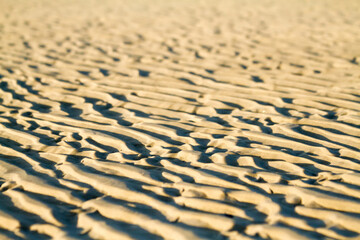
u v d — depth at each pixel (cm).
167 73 406
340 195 182
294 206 177
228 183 200
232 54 472
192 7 834
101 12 789
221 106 315
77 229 167
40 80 392
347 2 827
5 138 265
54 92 359
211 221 169
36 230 168
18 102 335
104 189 199
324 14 704
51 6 873
